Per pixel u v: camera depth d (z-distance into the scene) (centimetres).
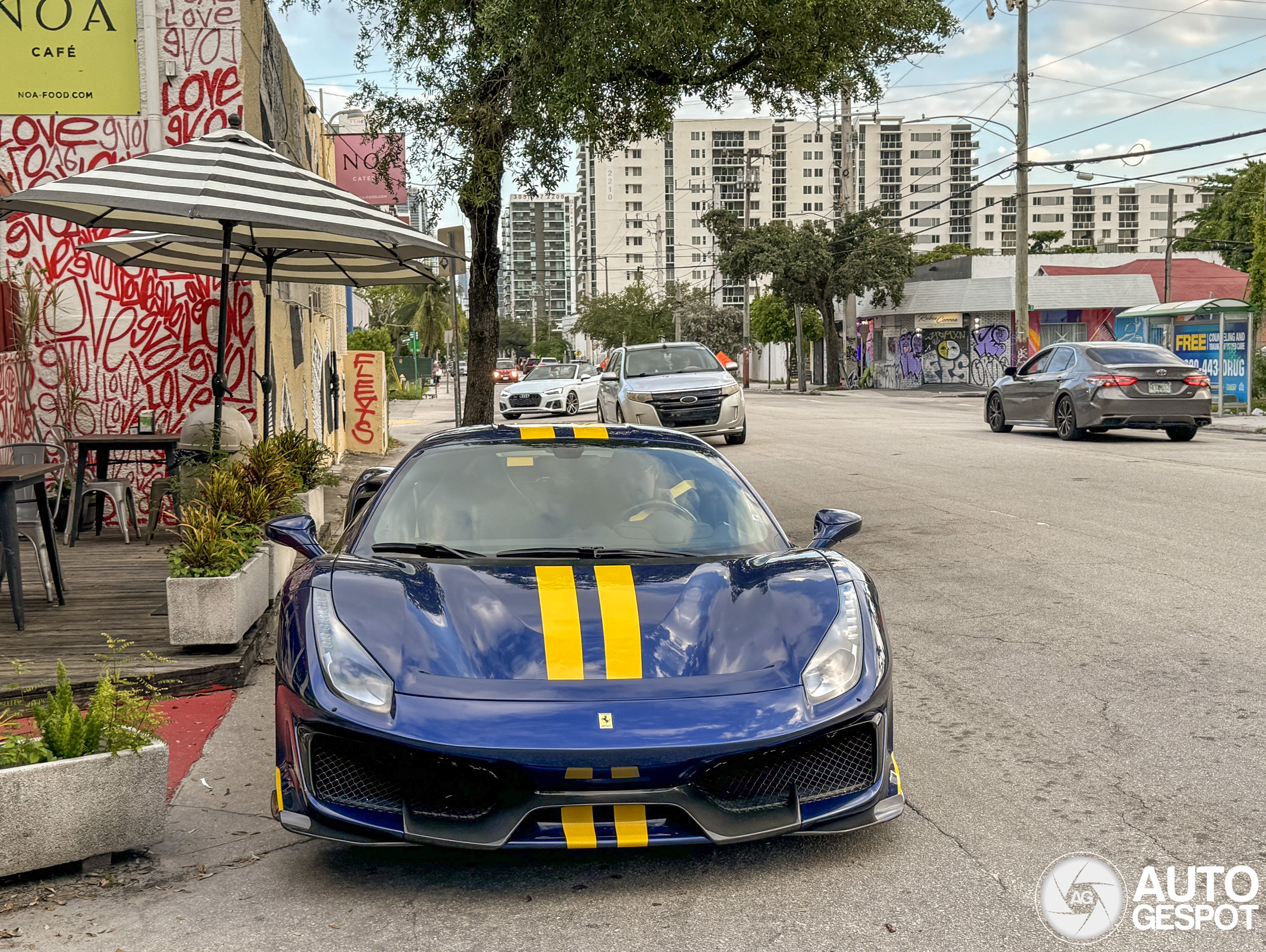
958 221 19150
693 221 17675
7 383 924
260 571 628
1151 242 18138
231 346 1020
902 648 600
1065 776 409
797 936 292
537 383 3069
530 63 1043
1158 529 925
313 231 629
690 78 1147
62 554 852
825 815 324
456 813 313
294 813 327
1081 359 1703
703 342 8144
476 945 289
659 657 330
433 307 6912
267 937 295
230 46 1019
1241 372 2269
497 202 1328
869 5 1085
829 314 4709
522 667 324
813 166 18075
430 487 443
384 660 325
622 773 301
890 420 2383
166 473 991
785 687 326
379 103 1215
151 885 330
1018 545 877
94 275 1003
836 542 439
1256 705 486
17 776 326
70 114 1005
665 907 310
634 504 439
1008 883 323
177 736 476
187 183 624
